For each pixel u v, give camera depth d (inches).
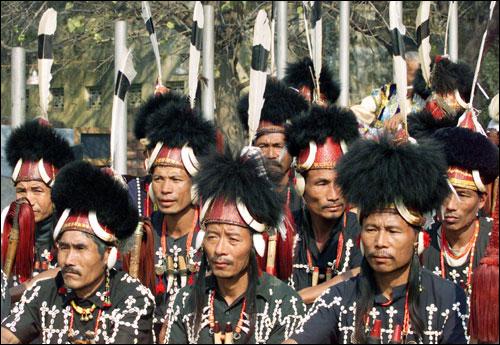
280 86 448.5
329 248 384.5
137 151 754.2
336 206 376.2
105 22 759.1
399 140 311.0
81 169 328.5
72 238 323.9
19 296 378.6
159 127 385.7
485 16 685.3
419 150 303.7
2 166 639.8
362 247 308.2
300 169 382.0
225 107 712.4
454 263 369.1
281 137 437.7
